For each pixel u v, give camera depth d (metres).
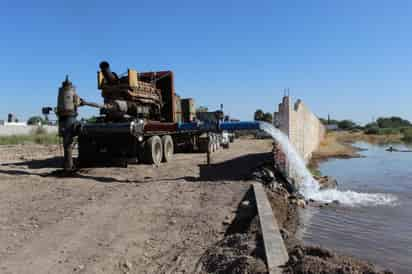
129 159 15.34
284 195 11.45
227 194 10.26
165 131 16.91
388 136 82.62
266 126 13.55
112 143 15.34
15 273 5.34
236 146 32.28
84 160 15.35
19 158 20.11
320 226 8.72
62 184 11.73
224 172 14.02
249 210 8.38
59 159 19.27
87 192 10.56
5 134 45.47
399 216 9.80
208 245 6.40
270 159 16.53
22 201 9.42
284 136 13.43
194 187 11.29
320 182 14.68
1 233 6.94
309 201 11.66
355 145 56.88
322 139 49.78
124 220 7.85
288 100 13.55
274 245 5.58
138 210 8.62
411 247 7.30
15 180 12.33
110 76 16.44
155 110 18.97
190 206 9.01
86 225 7.47
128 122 14.74
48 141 35.91
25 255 5.96
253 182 11.66
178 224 7.60
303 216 9.66
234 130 13.87
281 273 4.65
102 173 13.83
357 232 8.27
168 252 6.15
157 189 10.98
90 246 6.37
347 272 4.54
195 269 5.44
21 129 50.56
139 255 6.04
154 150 16.03
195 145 23.50
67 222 7.65
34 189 10.95
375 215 9.92
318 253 5.24
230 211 8.52
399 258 6.70
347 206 11.07
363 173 19.88
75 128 13.71
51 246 6.35
